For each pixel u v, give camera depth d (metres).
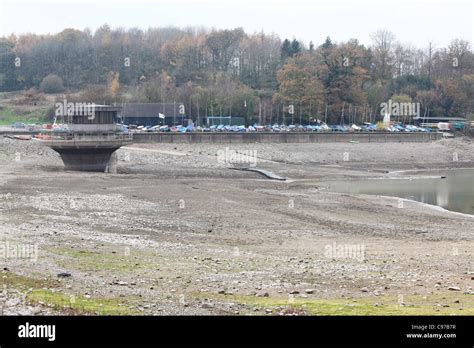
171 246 58.09
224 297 39.28
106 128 134.00
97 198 88.12
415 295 41.09
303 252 57.41
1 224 63.97
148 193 97.06
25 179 108.31
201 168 151.25
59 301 36.44
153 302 37.50
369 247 61.47
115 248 55.06
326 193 115.00
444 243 65.88
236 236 66.19
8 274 42.28
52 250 51.94
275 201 97.50
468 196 117.69
